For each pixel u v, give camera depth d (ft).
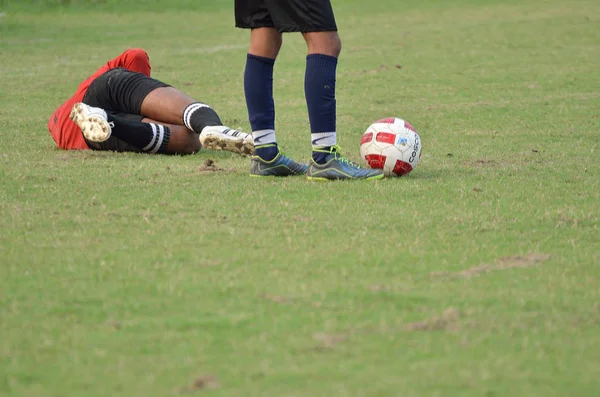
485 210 57.47
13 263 45.06
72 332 35.86
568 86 131.23
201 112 78.59
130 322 36.96
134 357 33.35
